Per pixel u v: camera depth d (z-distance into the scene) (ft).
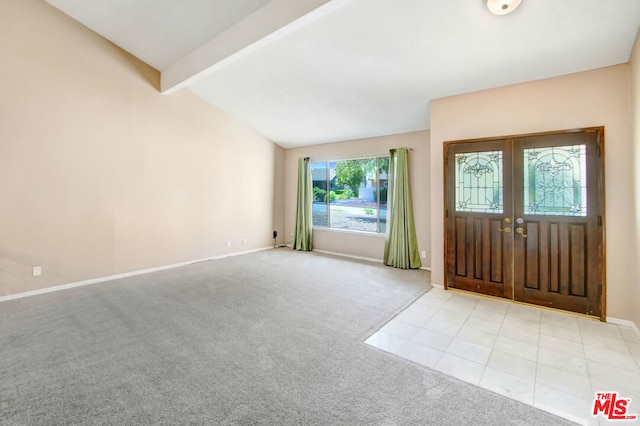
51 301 10.97
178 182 16.31
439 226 12.82
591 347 7.84
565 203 9.97
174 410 5.50
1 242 10.89
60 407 5.57
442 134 12.57
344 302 11.11
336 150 20.04
